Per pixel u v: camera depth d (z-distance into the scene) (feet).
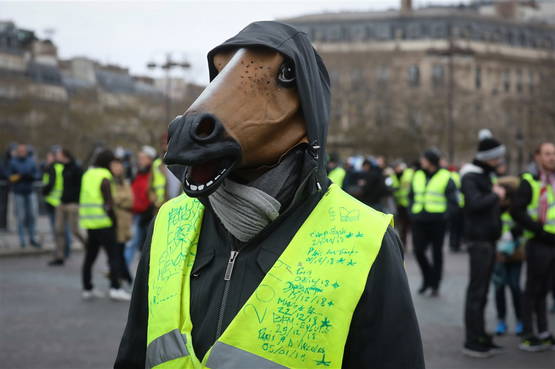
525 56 330.34
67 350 26.11
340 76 238.27
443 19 311.27
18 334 28.55
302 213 8.09
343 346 7.55
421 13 314.76
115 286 36.50
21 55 235.40
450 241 63.93
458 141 216.74
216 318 7.94
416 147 203.10
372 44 312.50
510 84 324.80
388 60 245.65
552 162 27.32
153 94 255.70
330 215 8.05
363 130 211.41
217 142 7.28
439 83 294.05
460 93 238.89
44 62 244.22
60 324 30.58
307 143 7.89
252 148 7.54
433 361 25.57
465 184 26.35
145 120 192.54
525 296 27.78
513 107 262.67
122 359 8.85
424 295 39.27
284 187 7.83
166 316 8.07
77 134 186.19
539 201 27.20
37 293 38.24
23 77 216.33
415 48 310.24
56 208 50.03
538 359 26.12
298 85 7.68
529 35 335.47
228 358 7.58
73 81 255.50
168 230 8.73
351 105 231.09
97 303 35.55
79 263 50.85
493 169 26.27
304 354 7.54
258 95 7.61
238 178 7.84
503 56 321.11
